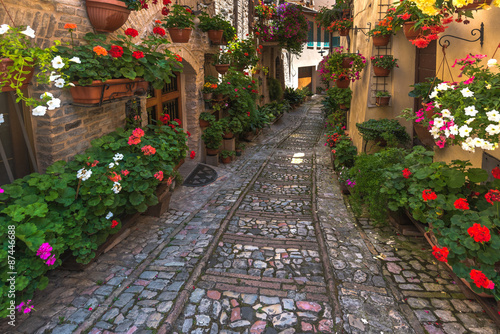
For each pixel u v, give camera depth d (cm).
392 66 623
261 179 791
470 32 390
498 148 345
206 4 867
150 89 679
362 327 303
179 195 657
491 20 350
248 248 453
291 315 321
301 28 1563
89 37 414
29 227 283
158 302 334
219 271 396
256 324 310
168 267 397
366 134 633
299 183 760
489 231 290
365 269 395
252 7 1250
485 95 305
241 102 958
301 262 418
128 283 363
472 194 369
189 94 825
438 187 377
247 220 548
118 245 448
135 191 430
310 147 1166
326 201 634
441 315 316
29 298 290
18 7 337
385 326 304
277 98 1814
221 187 718
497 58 342
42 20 363
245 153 1061
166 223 525
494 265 303
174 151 516
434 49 537
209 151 881
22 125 369
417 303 333
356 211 548
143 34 566
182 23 620
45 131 384
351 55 687
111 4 417
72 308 322
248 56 1044
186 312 326
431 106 377
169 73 491
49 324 301
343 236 482
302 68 2527
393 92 647
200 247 446
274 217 563
